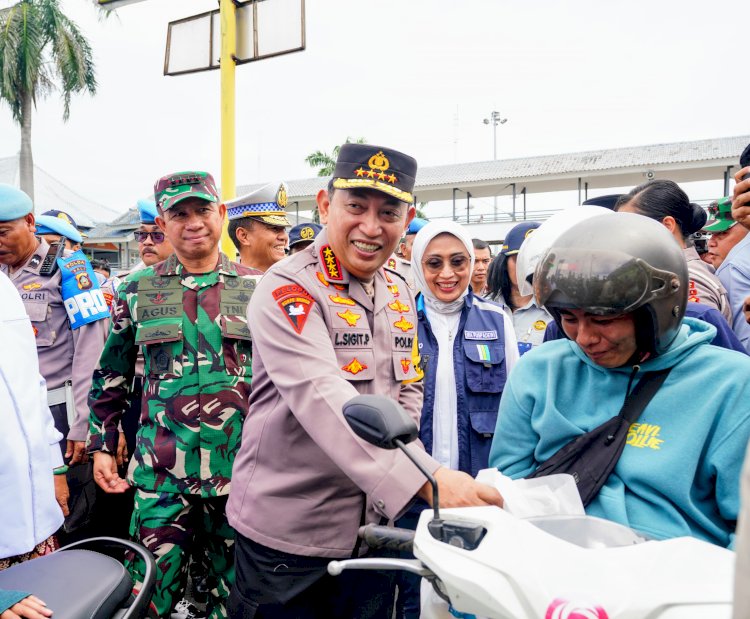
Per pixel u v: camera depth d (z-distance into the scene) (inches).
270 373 61.9
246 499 68.8
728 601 29.9
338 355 65.7
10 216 120.8
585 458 50.3
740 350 64.2
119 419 104.3
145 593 63.8
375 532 42.2
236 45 228.8
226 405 95.2
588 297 44.9
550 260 48.2
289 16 220.4
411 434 40.4
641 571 32.3
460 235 109.3
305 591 66.3
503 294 139.6
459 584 34.0
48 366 123.6
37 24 686.5
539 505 44.7
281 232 143.1
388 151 64.9
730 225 119.3
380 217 65.7
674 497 45.9
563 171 973.8
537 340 131.3
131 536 95.3
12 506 71.0
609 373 52.4
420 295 115.3
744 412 45.4
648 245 44.9
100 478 99.7
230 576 97.5
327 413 55.7
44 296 123.3
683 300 46.8
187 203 96.5
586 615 30.0
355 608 68.9
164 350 95.4
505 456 58.6
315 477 64.9
